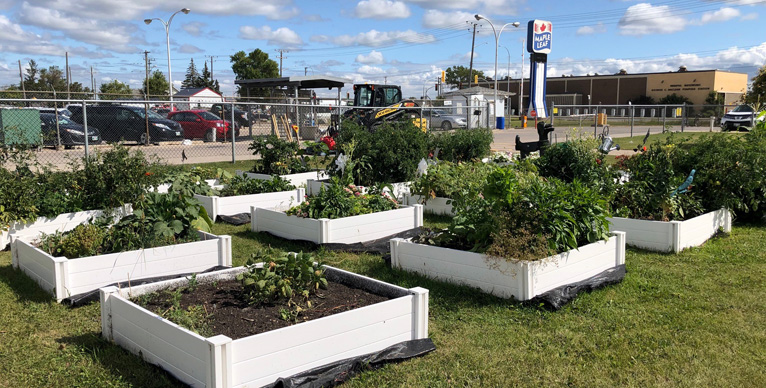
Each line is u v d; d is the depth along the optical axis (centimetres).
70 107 2023
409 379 354
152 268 537
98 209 742
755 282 540
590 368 371
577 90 6206
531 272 478
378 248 664
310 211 699
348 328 369
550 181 750
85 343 407
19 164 768
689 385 347
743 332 423
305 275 428
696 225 688
